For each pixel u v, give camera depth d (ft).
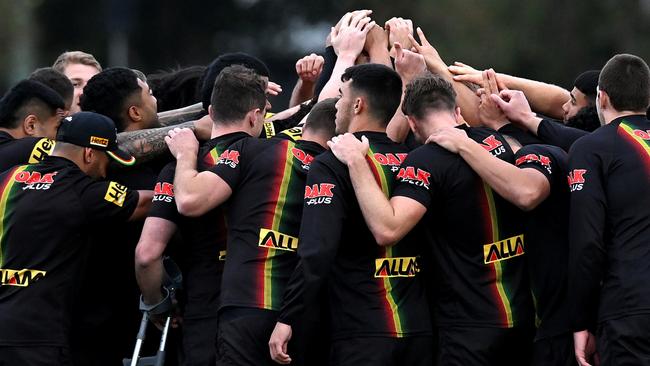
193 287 80.53
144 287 80.64
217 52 516.73
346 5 476.13
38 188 81.05
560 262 77.46
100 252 84.12
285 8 511.81
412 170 76.18
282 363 75.05
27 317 79.36
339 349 75.97
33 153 84.74
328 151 77.25
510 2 426.10
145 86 87.56
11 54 423.23
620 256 74.84
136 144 84.23
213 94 81.76
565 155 79.00
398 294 76.33
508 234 76.89
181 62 509.35
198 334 79.61
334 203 75.00
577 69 430.61
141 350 86.74
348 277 76.38
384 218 74.02
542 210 77.87
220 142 80.64
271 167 79.10
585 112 85.30
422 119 78.43
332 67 91.20
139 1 503.20
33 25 462.19
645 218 75.05
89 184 81.66
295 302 74.13
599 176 76.07
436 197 76.38
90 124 82.02
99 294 84.48
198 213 77.66
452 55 416.26
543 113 89.97
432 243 77.30
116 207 81.46
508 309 76.23
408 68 84.84
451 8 426.10
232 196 79.25
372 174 75.72
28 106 86.22
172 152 80.94
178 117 91.61
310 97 100.27
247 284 77.30
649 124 77.92
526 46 422.41
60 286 80.38
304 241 74.38
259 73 87.20
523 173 75.77
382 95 78.43
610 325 74.13
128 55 506.89
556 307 77.30
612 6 429.38
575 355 76.28
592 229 74.64
